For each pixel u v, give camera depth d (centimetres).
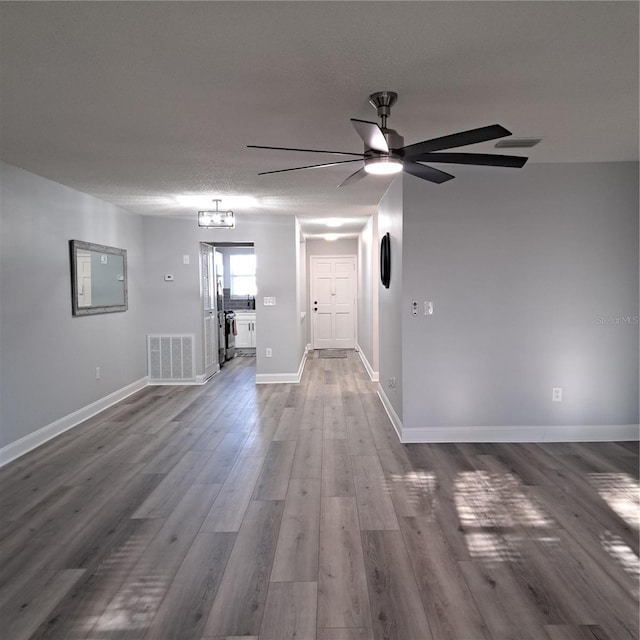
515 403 408
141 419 487
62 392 447
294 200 533
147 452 389
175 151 341
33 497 306
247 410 520
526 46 201
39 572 226
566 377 406
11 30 184
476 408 408
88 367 496
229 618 193
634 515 275
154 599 205
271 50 202
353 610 197
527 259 399
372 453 384
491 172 396
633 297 401
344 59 211
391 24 184
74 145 327
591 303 401
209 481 329
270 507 290
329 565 229
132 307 612
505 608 197
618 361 405
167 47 199
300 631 186
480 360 405
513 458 370
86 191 475
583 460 363
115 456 379
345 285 998
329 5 170
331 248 995
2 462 363
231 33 189
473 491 310
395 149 241
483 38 195
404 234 400
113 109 264
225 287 1011
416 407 408
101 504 296
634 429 408
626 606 198
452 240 399
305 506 291
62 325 448
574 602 200
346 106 263
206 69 219
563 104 264
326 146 331
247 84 235
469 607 198
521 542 247
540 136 321
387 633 184
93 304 504
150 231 652
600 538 250
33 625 190
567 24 185
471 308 403
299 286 736
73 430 450
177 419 486
